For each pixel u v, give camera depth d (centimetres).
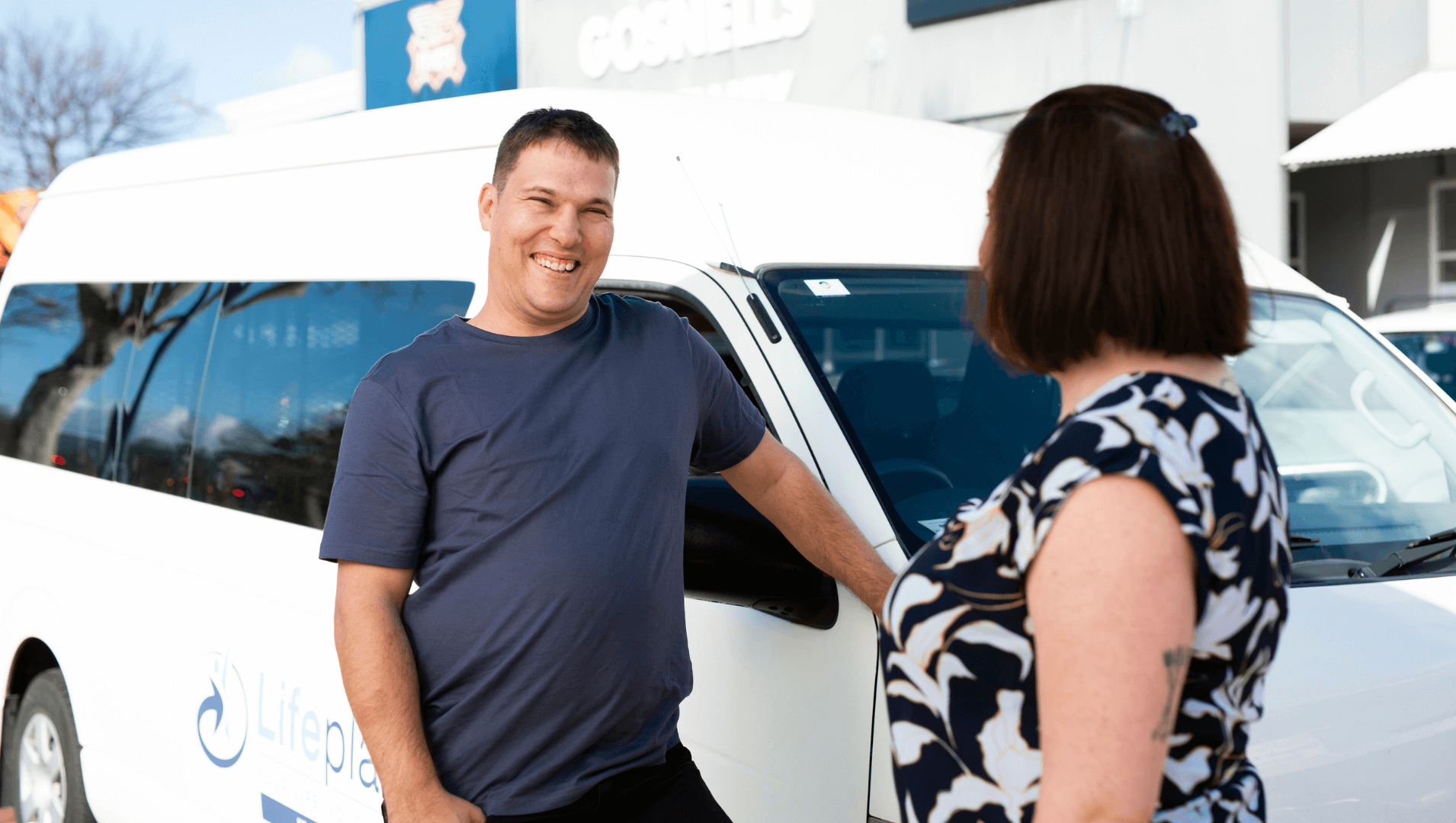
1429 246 1223
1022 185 121
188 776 336
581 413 191
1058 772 108
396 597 188
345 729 278
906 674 127
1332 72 952
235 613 321
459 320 198
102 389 403
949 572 122
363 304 308
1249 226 938
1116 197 117
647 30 1298
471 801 189
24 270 469
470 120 302
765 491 207
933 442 229
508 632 186
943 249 257
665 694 199
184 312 373
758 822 212
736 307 231
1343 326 290
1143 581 106
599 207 194
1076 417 116
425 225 299
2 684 428
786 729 208
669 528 199
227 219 370
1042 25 1020
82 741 385
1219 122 945
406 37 1625
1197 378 119
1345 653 194
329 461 305
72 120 2805
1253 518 114
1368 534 236
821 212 251
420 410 186
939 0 1065
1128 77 980
